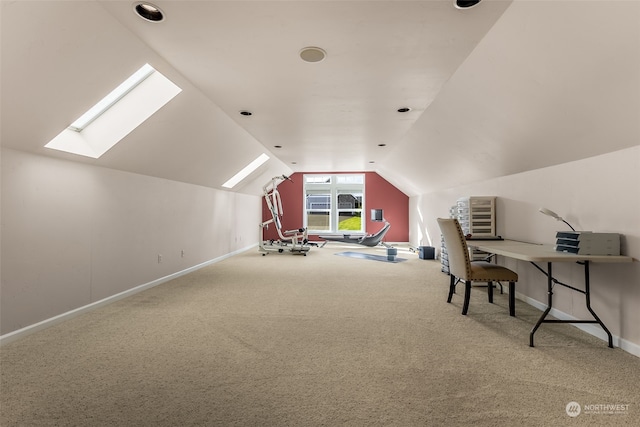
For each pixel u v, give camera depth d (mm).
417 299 3721
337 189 10328
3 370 2027
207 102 3641
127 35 2256
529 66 2275
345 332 2693
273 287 4316
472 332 2686
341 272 5406
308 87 3264
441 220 3361
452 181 5766
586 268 2395
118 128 3309
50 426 1495
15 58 1961
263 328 2783
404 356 2240
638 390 1795
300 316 3107
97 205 3443
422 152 5441
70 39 2045
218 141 4762
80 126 3307
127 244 3912
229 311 3268
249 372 2014
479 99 3039
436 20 2107
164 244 4727
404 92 3373
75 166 3172
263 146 6004
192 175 5258
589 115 2291
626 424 1506
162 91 3275
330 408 1639
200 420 1544
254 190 8656
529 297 3537
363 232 9992
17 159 2609
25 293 2652
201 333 2662
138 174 4137
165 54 2582
